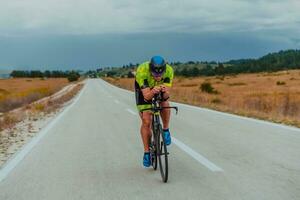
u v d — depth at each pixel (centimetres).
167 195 496
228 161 674
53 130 1182
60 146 891
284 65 18950
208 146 821
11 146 925
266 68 18138
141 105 595
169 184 546
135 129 1152
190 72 16788
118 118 1464
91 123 1330
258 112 1460
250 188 511
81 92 4250
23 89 6919
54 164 702
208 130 1057
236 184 532
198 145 837
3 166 701
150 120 598
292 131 991
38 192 531
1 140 1023
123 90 4416
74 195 512
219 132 1015
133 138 980
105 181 577
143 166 665
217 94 4297
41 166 689
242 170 608
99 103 2333
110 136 1023
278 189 502
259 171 598
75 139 989
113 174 617
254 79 9575
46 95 4231
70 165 690
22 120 1557
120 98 2792
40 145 915
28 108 2220
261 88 5712
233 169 616
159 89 556
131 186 545
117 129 1159
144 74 566
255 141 861
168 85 581
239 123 1183
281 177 559
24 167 686
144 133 608
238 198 472
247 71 17838
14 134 1130
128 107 1972
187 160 695
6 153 834
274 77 10319
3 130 1241
